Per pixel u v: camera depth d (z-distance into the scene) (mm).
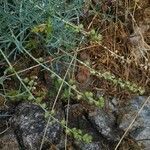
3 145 718
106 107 786
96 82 810
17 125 732
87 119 771
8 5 792
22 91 780
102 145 746
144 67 830
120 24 858
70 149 737
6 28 781
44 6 761
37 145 719
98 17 858
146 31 868
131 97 802
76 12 807
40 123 732
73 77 791
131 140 759
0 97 768
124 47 847
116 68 828
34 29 738
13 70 708
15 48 757
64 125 694
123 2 872
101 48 834
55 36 788
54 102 711
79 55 819
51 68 793
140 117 775
